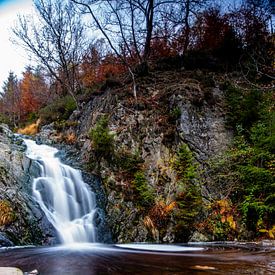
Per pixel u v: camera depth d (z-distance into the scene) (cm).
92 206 1155
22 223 917
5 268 555
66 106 2036
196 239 1061
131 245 969
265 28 1914
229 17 1981
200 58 1795
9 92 3475
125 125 1386
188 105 1378
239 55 1838
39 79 3186
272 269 595
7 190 966
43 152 1401
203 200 1148
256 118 1345
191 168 1173
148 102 1444
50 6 2152
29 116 2780
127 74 1781
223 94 1498
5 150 1120
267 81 1619
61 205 1086
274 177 1152
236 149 1280
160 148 1288
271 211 1098
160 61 1855
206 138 1324
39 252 778
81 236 1025
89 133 1451
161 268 607
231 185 1195
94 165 1309
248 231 1092
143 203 1140
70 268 604
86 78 2358
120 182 1212
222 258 714
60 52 2177
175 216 1094
